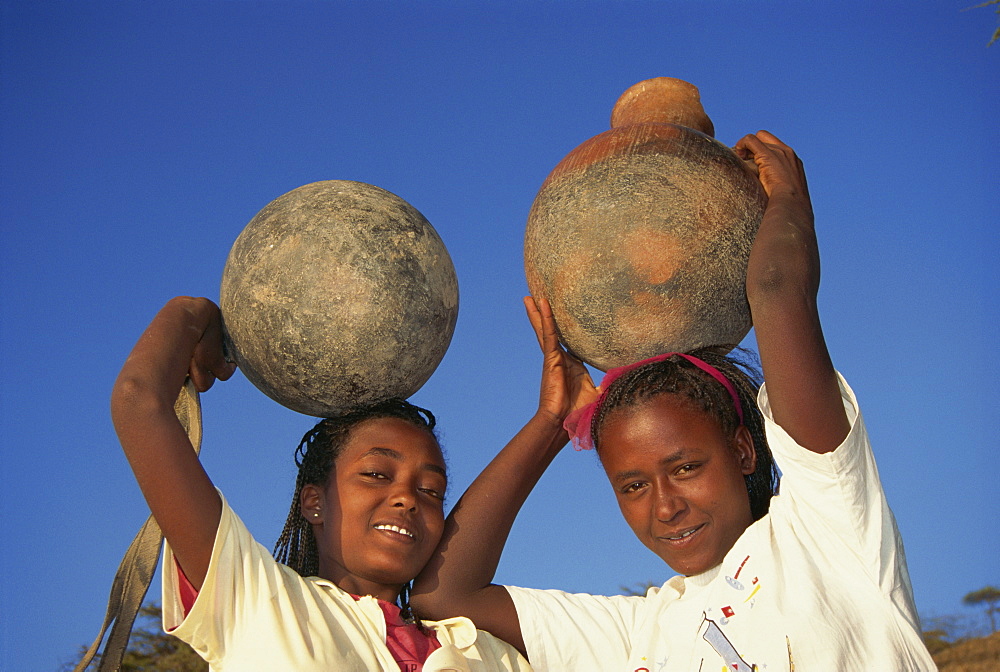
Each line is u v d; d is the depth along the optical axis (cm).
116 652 404
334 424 429
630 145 407
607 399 397
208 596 369
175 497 371
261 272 397
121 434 375
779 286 368
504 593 432
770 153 421
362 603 398
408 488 410
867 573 358
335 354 393
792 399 359
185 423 416
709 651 370
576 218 397
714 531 378
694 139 412
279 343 394
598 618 424
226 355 425
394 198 425
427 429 432
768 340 365
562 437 443
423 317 402
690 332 396
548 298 412
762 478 404
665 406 384
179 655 1316
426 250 411
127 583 408
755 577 370
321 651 370
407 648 395
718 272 389
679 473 380
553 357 434
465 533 426
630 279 388
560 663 418
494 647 421
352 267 393
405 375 406
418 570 412
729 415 392
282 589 381
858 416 362
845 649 346
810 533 369
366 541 405
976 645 1544
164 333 398
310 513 430
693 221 388
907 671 343
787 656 350
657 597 412
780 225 385
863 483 361
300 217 404
